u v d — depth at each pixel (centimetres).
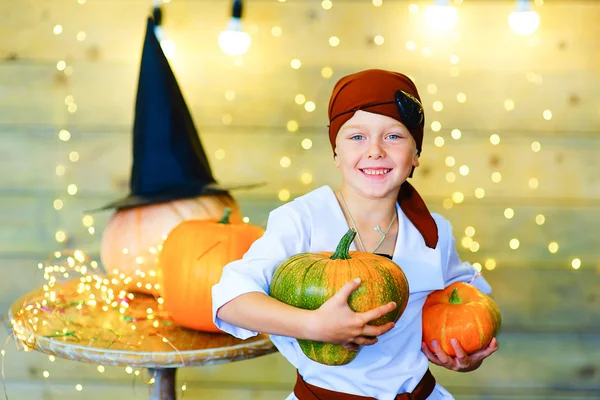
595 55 226
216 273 157
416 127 136
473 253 230
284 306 117
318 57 224
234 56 224
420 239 144
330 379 132
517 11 218
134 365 144
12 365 231
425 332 139
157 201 178
